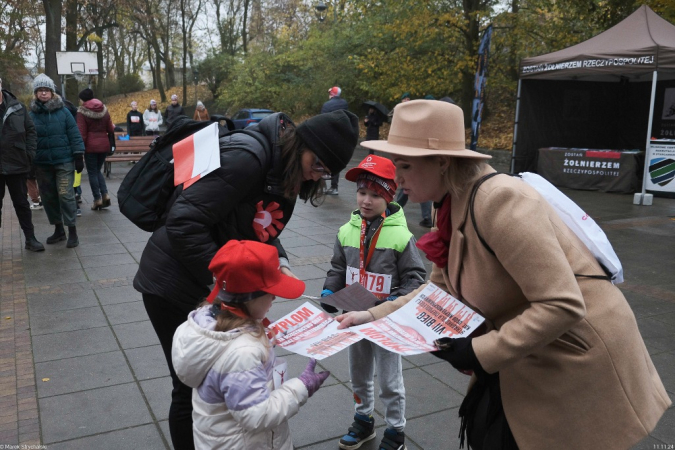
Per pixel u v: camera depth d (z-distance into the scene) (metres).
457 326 1.81
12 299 5.25
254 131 2.25
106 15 31.12
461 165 1.81
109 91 49.31
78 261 6.56
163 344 2.46
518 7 18.31
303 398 1.87
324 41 24.31
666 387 3.63
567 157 12.65
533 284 1.60
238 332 1.78
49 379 3.70
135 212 2.40
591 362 1.71
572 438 1.73
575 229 1.82
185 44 40.72
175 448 2.44
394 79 19.64
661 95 13.95
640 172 11.98
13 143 6.52
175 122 2.44
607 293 1.77
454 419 3.29
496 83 19.00
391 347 1.76
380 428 3.19
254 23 40.91
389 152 1.80
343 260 3.15
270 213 2.33
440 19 17.52
